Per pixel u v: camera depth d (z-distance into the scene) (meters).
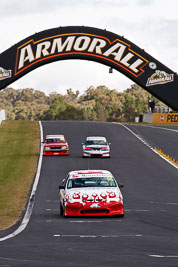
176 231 46.59
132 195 81.94
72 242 39.38
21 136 196.12
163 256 32.66
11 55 94.00
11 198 81.38
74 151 154.38
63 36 94.19
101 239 41.00
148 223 52.31
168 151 155.38
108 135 197.12
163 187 92.06
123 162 129.12
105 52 93.62
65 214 57.00
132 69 93.62
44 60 93.75
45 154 143.75
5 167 124.44
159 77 92.94
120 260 31.11
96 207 56.25
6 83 94.12
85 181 59.53
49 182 98.75
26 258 32.06
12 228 50.47
